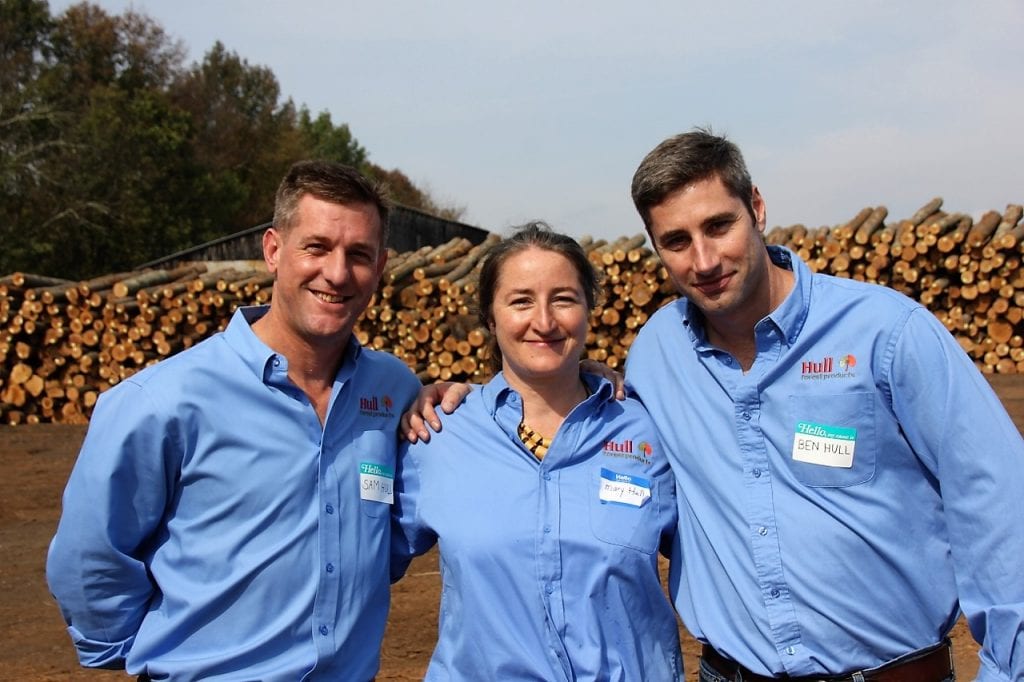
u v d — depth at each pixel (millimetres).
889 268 12477
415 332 11805
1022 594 2186
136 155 32781
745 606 2436
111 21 41375
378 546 2605
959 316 12195
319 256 2508
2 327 12633
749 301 2492
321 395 2639
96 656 2580
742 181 2443
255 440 2469
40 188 29984
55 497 8578
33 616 5566
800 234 13086
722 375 2559
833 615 2354
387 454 2699
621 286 12148
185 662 2414
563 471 2604
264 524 2443
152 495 2461
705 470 2547
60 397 12617
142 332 12539
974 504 2252
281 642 2418
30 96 31531
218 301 12562
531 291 2609
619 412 2736
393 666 4633
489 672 2477
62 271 31266
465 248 13711
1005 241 11719
